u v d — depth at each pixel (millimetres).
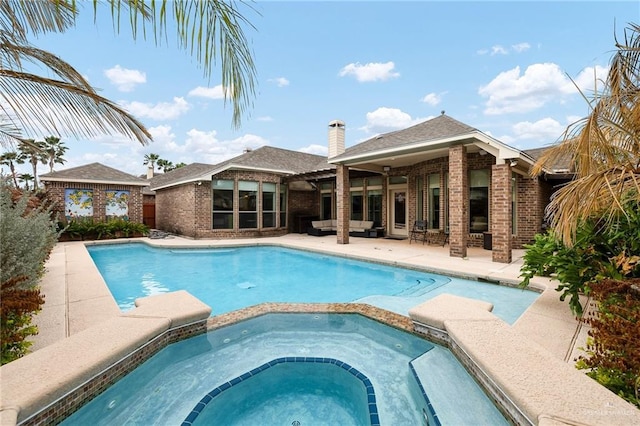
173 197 18703
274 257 12320
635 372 2492
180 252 13391
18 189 8516
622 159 3121
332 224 18719
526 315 4621
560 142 3414
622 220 4090
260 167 16797
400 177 15641
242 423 3119
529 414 2312
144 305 4824
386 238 15352
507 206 8773
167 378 3758
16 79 3662
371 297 6727
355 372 3875
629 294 3414
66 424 2766
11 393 2518
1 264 4277
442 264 8633
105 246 14758
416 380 3529
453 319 4188
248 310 5473
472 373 3375
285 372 4008
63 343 3451
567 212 3299
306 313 5469
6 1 3211
